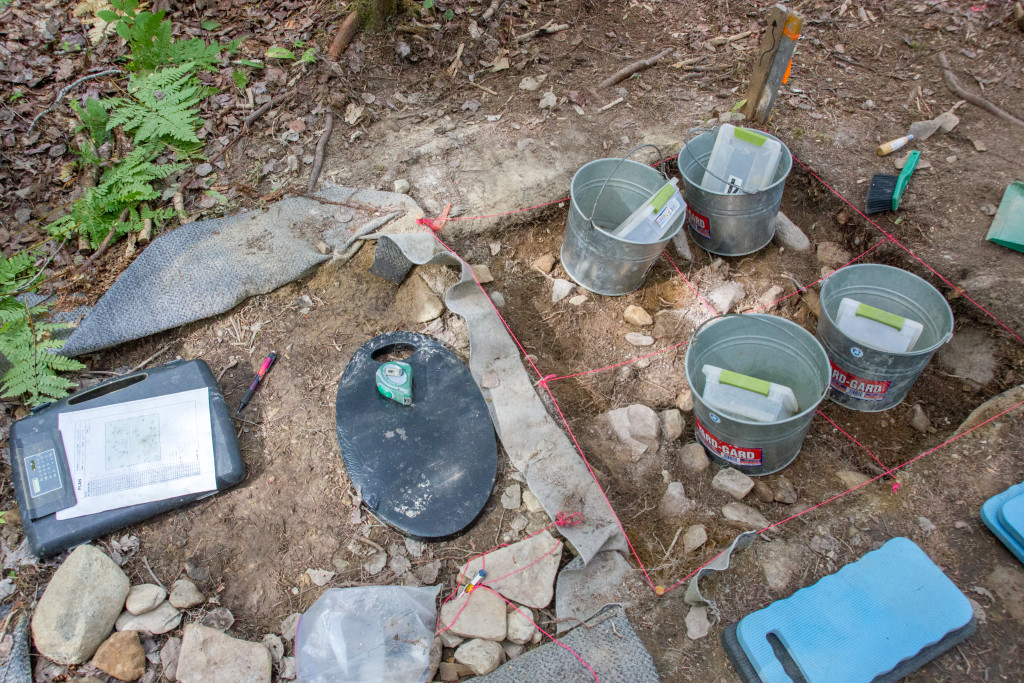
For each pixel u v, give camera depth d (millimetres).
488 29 3613
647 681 1814
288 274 2668
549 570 2033
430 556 2100
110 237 2818
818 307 2705
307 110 3240
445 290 2621
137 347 2561
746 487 2229
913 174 3025
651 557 2102
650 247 2486
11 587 2033
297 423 2361
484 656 1878
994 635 1894
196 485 2150
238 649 1868
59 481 2123
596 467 2328
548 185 2994
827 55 3576
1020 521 1994
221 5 3658
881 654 1816
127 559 2066
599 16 3775
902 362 2240
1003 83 3400
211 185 2977
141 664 1876
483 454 2270
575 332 2729
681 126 3234
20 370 2381
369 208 2900
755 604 1959
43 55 3420
